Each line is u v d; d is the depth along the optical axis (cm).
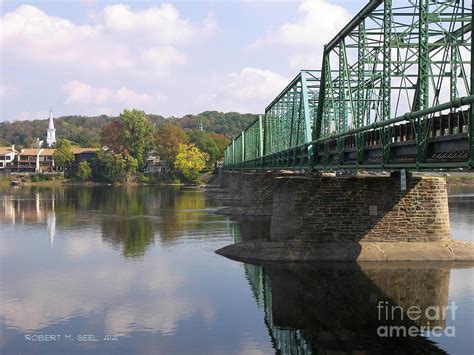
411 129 1991
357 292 2480
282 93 5144
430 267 2870
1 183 14438
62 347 1930
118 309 2353
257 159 6844
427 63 1891
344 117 3061
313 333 2028
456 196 7475
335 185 3128
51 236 4344
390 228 3092
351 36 2908
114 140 15688
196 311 2312
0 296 2562
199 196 9475
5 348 1920
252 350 1883
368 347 1880
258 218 5550
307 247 3114
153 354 1861
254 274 2873
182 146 15475
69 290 2661
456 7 1894
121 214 6072
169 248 3719
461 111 1578
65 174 16000
